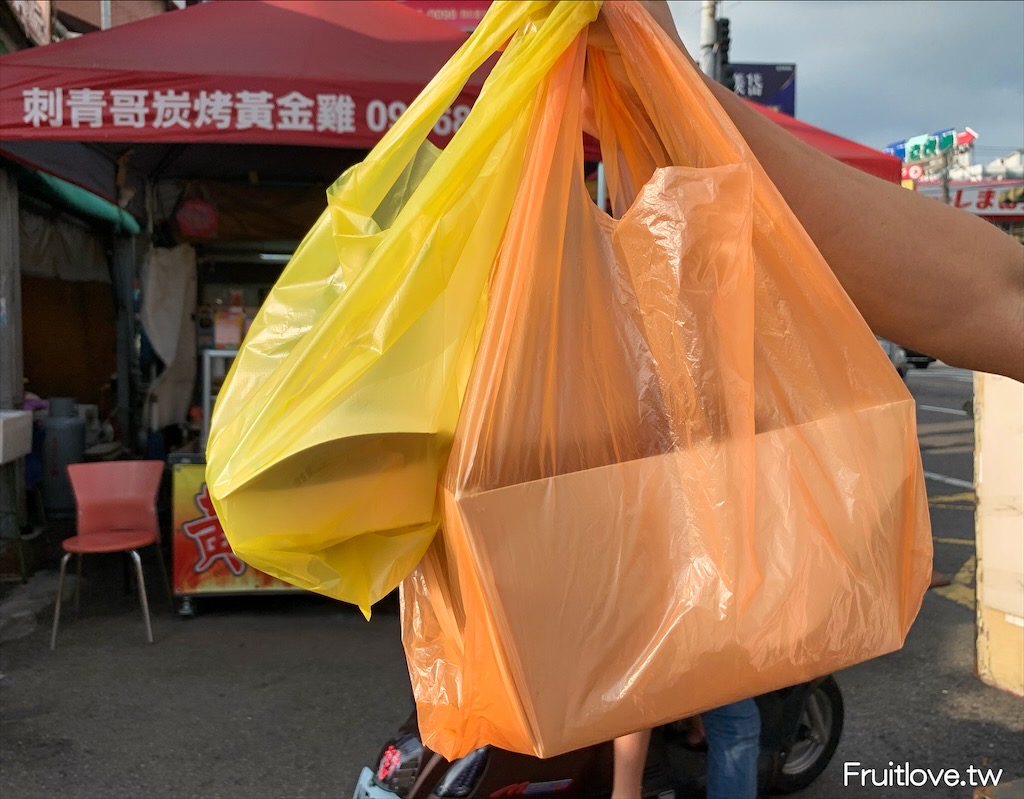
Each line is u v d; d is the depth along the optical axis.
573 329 1.07
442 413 1.04
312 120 4.33
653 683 1.02
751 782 2.45
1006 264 1.20
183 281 6.69
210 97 4.27
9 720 3.74
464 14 9.47
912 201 1.19
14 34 6.44
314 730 3.72
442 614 1.13
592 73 1.23
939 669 4.46
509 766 2.52
